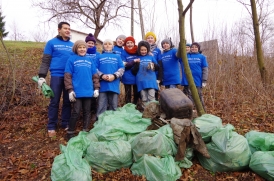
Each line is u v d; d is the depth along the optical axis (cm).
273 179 241
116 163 266
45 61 382
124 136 303
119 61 417
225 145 264
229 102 501
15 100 539
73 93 356
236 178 258
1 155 329
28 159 315
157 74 471
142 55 444
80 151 277
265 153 258
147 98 427
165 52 486
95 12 1434
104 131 302
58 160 255
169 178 236
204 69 486
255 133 306
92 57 423
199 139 275
